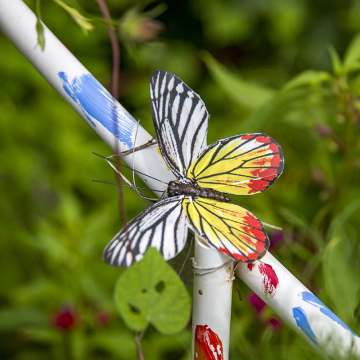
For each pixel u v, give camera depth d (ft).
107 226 4.61
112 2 5.87
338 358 2.50
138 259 2.46
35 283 4.15
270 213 3.89
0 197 5.10
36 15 2.62
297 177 4.52
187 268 2.69
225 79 3.63
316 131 3.60
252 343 3.27
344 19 6.42
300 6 6.49
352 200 3.77
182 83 2.62
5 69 5.26
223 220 2.53
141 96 5.75
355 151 3.42
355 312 2.96
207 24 6.62
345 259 2.98
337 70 3.31
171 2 6.52
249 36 6.63
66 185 5.16
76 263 4.11
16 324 3.97
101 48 5.53
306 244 3.39
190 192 2.57
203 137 2.65
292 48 6.45
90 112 2.59
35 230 4.85
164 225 2.51
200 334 2.53
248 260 2.46
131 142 2.59
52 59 2.60
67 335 3.82
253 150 2.66
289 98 3.25
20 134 5.26
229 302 2.52
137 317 2.42
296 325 2.51
